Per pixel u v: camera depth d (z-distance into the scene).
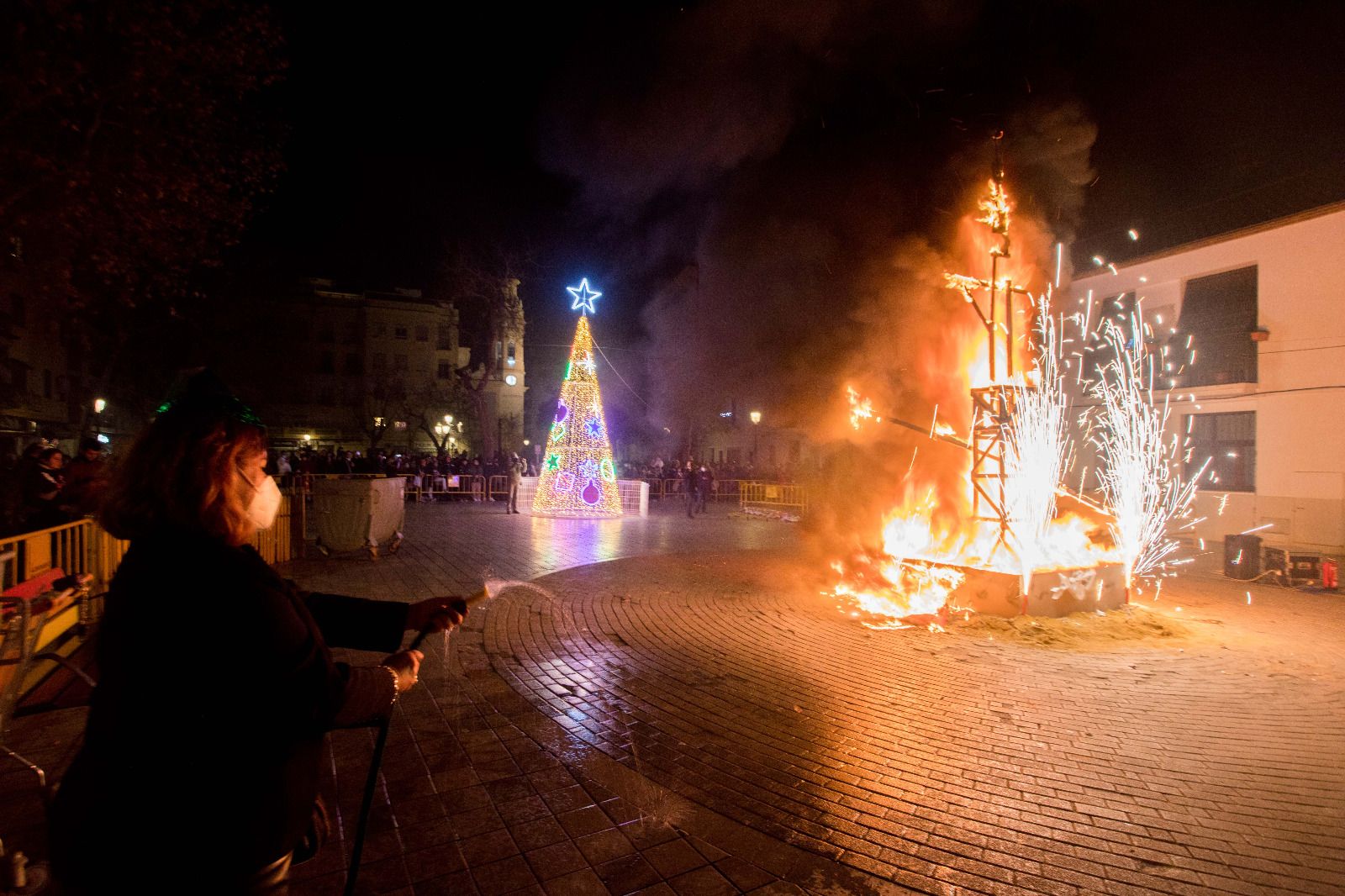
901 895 3.10
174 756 1.40
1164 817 3.84
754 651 6.82
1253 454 16.58
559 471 19.84
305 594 1.96
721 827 3.62
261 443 1.67
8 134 8.62
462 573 10.48
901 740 4.80
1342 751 4.75
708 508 24.23
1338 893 3.19
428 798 3.85
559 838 3.48
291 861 1.68
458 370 34.44
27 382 25.30
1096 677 6.21
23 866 2.71
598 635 7.27
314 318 56.03
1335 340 15.01
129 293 11.81
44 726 4.52
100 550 7.02
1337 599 9.95
